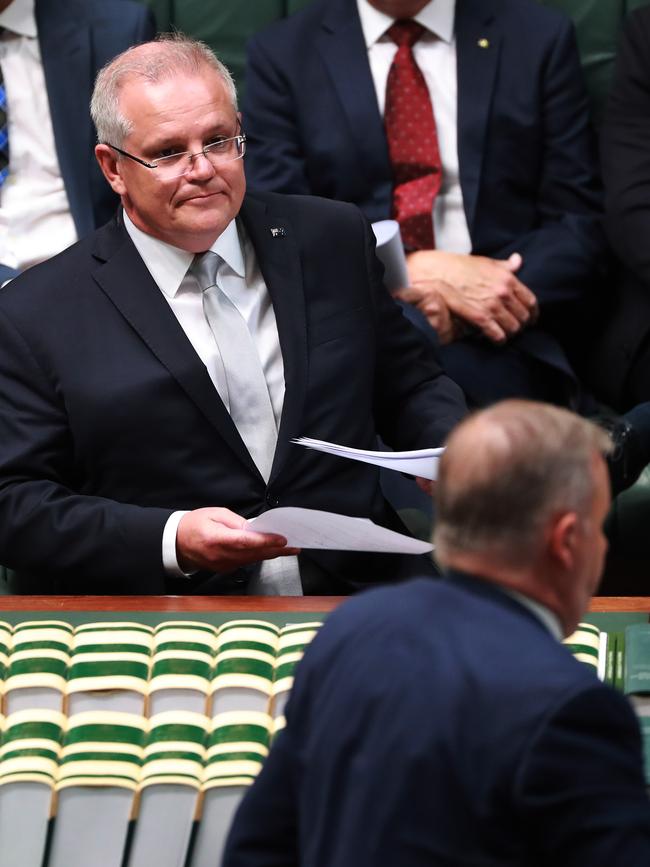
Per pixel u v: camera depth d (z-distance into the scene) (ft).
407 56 43.09
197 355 29.63
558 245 43.06
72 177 42.11
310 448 30.27
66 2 42.60
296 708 15.79
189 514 28.27
